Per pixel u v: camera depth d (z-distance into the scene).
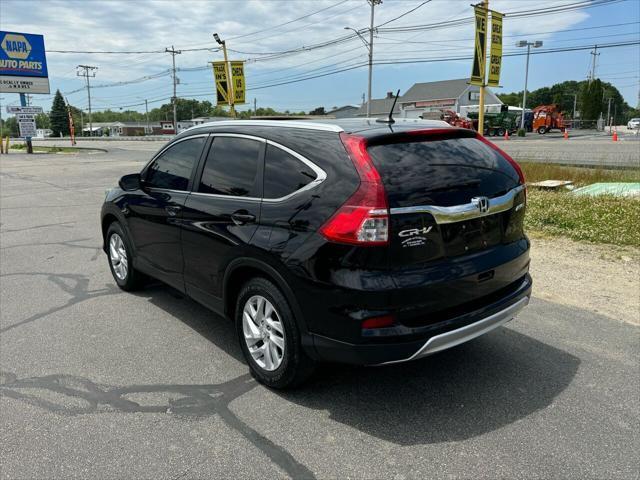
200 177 4.16
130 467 2.81
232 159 3.88
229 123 4.14
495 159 3.64
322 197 3.09
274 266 3.26
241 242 3.49
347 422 3.20
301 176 3.28
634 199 9.59
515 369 3.83
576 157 18.94
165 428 3.16
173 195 4.40
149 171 4.92
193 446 2.98
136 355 4.16
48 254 7.46
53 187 16.31
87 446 2.99
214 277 3.90
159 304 5.32
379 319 2.91
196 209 4.03
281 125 3.66
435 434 3.06
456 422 3.18
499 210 3.43
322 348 3.12
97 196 13.95
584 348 4.15
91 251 7.62
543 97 121.81
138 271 5.45
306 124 3.52
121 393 3.58
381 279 2.91
